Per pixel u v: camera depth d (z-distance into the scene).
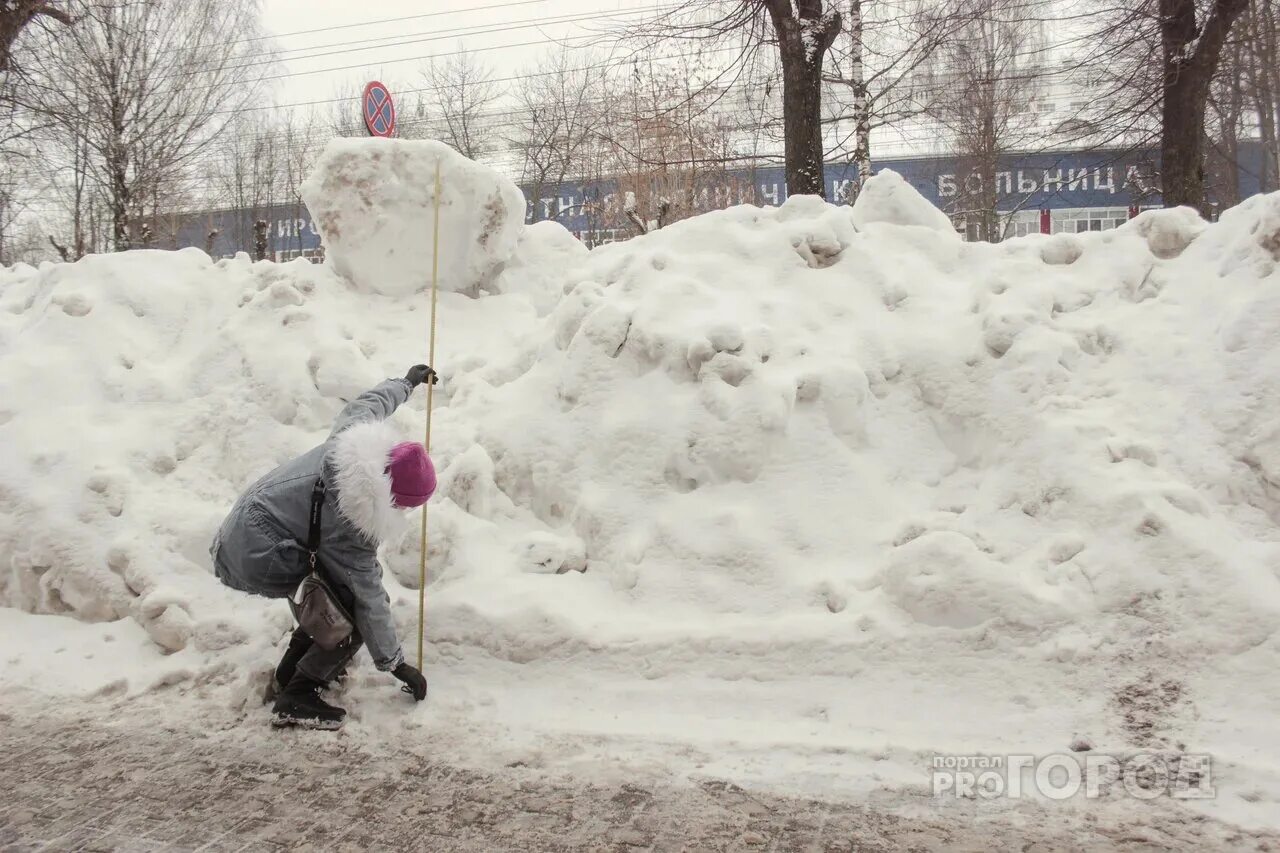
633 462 4.73
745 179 25.17
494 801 3.26
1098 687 3.58
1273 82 20.00
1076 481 4.19
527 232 7.38
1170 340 4.66
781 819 3.09
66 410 5.61
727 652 3.94
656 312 5.13
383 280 6.48
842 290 5.39
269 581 3.77
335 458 3.66
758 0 13.16
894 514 4.43
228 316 6.14
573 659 4.05
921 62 17.56
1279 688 3.42
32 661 4.52
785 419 4.64
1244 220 4.90
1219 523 4.00
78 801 3.32
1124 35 14.77
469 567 4.47
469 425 5.18
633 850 2.95
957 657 3.77
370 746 3.68
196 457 5.39
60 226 28.92
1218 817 2.97
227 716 3.96
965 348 4.87
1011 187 31.89
